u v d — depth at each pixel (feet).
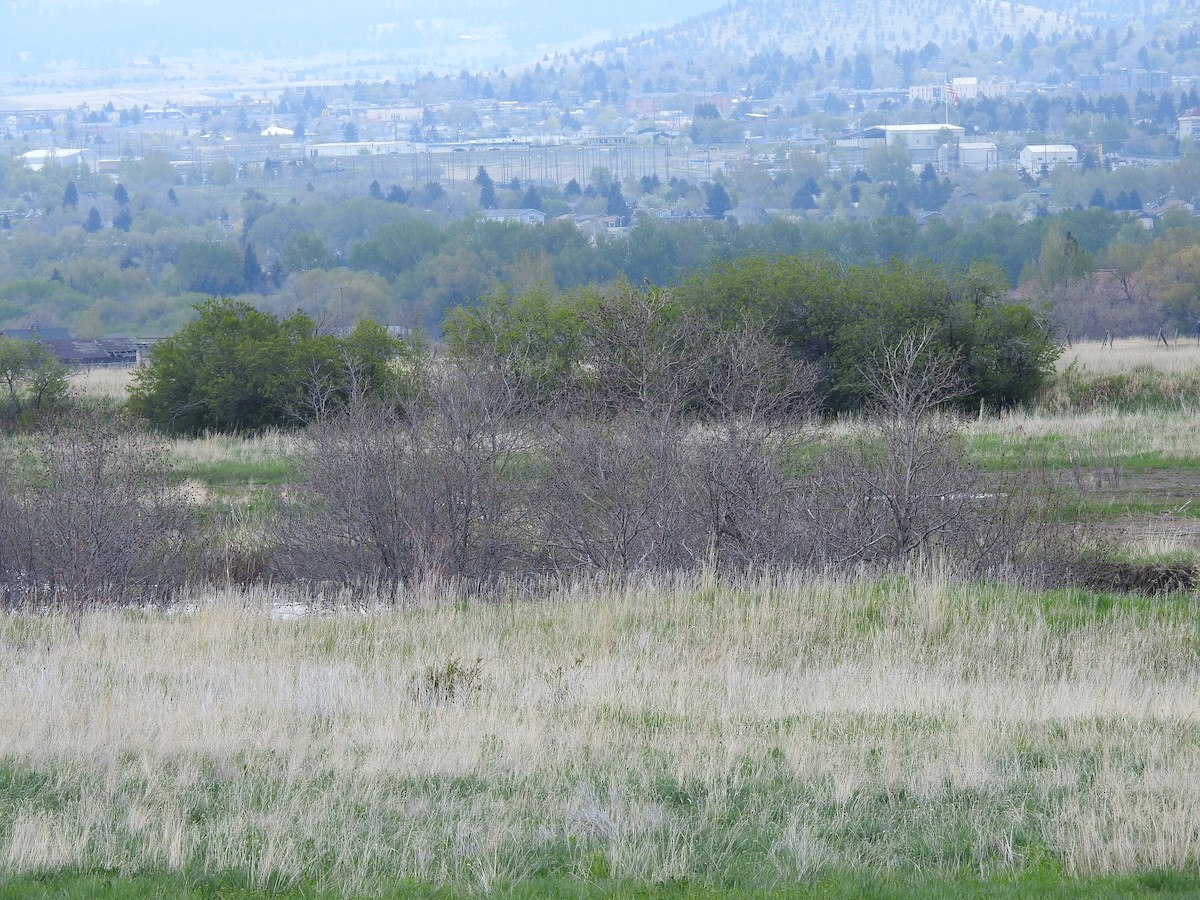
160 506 198.70
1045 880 74.28
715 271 359.05
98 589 187.42
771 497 184.03
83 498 190.19
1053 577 171.73
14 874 76.79
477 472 191.52
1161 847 76.64
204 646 147.95
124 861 79.05
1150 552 184.03
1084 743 100.94
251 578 197.98
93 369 549.13
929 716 111.96
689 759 96.58
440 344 329.11
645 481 187.32
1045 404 331.16
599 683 124.16
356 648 148.05
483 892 73.67
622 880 75.15
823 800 88.53
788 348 326.44
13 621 164.86
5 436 312.50
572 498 188.75
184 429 339.77
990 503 187.42
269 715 112.27
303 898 73.77
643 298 228.02
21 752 101.14
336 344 337.52
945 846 80.38
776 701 118.42
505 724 108.37
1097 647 138.31
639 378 200.34
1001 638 142.10
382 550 191.52
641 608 156.15
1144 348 464.24
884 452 187.32
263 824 84.12
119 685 126.52
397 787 92.99
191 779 94.63
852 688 123.13
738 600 158.30
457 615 162.81
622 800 87.66
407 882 75.46
